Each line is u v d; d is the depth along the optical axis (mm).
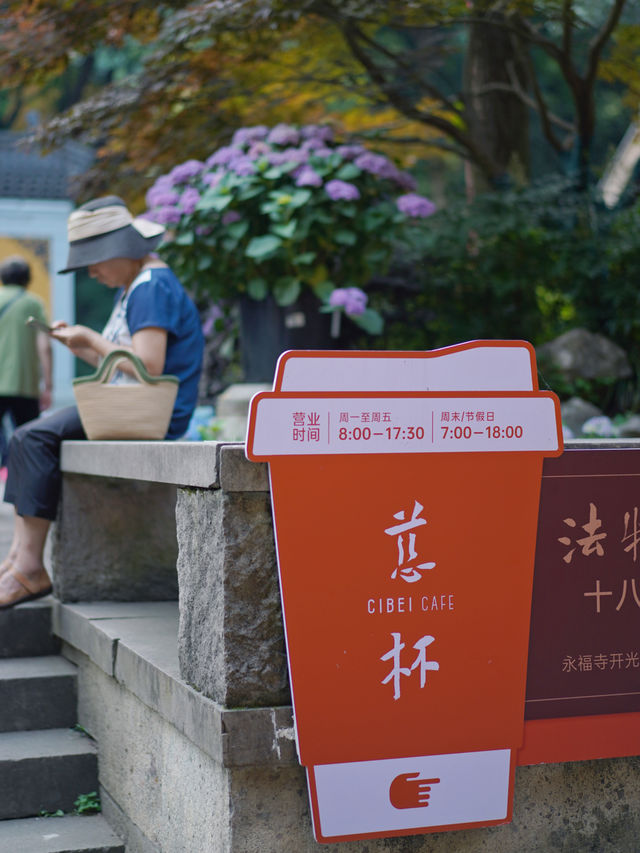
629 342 7723
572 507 2752
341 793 2518
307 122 8539
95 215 4051
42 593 4156
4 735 3760
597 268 7398
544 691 2723
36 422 4094
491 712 2645
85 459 3693
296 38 7355
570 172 8227
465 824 2619
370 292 7836
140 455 3105
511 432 2674
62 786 3549
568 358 7383
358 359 2561
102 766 3543
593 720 2752
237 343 7898
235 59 7273
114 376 4008
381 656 2559
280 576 2502
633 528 2807
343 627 2535
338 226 6375
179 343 4082
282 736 2488
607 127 16984
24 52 6902
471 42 8531
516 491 2680
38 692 3830
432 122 8172
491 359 2662
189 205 6180
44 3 6613
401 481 2586
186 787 2781
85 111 7074
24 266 7633
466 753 2621
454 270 7613
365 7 6434
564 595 2744
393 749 2559
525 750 2693
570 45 7344
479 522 2648
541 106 8328
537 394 2695
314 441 2529
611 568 2783
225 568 2516
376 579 2562
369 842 2613
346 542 2545
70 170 16859
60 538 4082
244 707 2514
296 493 2516
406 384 2594
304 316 6594
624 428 6699
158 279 4008
